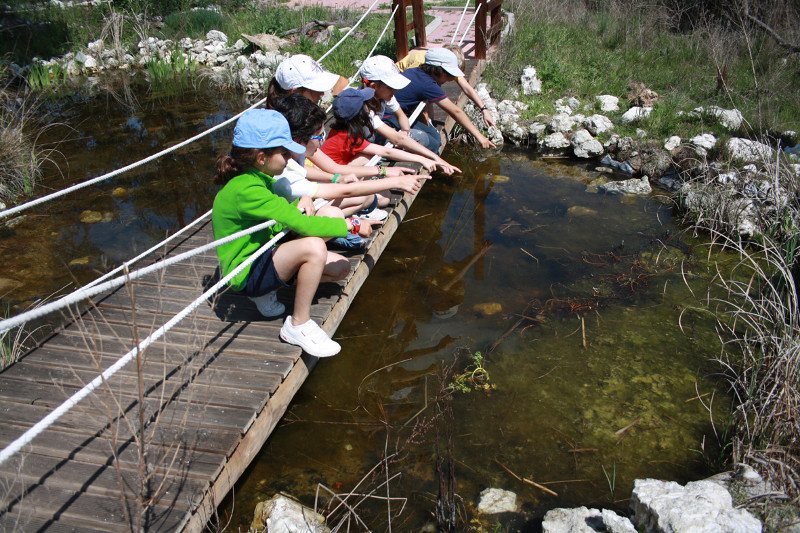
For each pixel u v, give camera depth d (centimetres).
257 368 337
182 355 345
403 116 545
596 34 1045
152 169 724
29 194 655
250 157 308
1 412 306
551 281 504
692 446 350
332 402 387
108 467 277
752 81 810
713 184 604
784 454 311
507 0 1219
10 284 502
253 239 332
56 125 862
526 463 339
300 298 338
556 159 744
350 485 325
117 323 374
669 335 439
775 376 358
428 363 418
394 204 530
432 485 324
